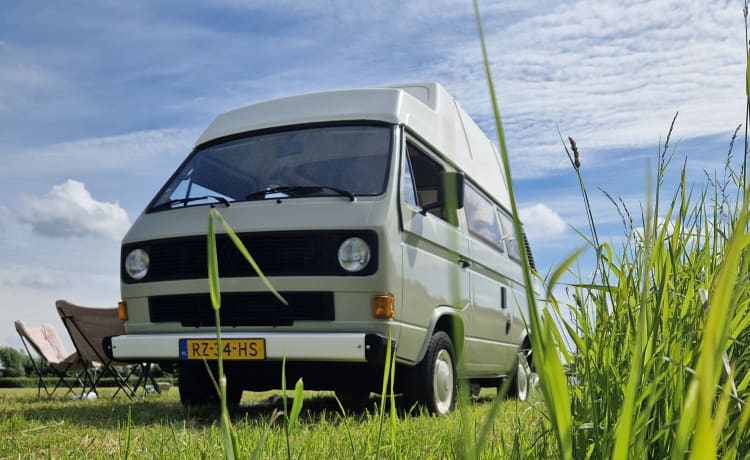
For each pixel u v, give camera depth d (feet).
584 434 4.55
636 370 2.16
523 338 25.90
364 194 15.94
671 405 3.83
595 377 4.75
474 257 21.06
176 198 17.84
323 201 15.85
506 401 18.98
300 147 17.53
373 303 15.02
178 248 16.43
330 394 24.34
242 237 15.70
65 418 13.70
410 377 16.74
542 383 1.96
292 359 14.84
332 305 15.12
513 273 25.59
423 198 18.16
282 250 15.44
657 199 4.50
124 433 10.95
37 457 8.75
